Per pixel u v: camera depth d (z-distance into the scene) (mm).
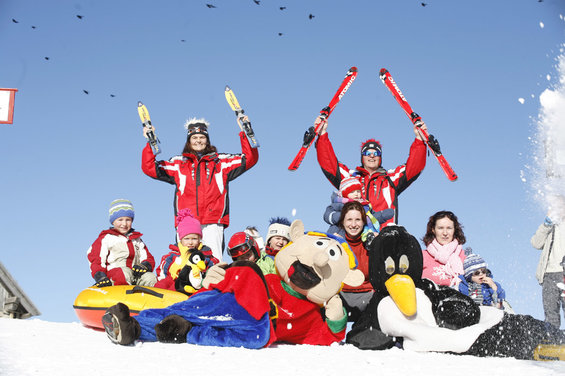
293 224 4539
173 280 5316
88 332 4594
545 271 6672
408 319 4270
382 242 4391
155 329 4113
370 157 6391
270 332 4160
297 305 4445
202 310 4246
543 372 3393
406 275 4367
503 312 4234
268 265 5090
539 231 6723
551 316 6668
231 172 6410
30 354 3506
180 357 3555
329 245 4453
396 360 3740
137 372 3145
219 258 6242
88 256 5461
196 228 5555
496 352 4062
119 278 5336
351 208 5027
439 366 3545
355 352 4051
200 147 6465
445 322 4215
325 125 6422
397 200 6352
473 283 5410
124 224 5594
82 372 3096
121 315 3898
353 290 4672
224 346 4051
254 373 3203
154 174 6367
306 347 4234
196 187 6301
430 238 5445
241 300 4223
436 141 6383
